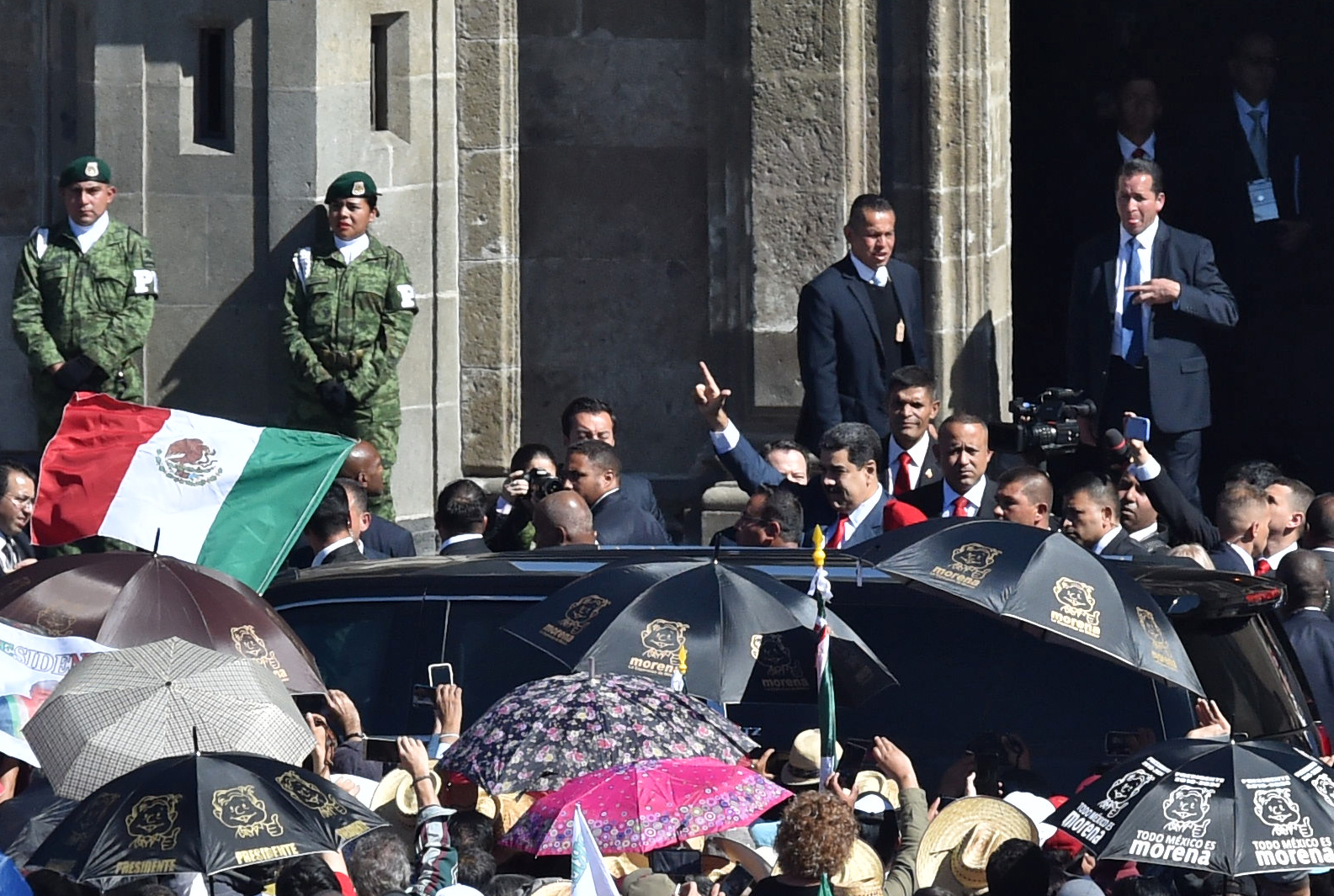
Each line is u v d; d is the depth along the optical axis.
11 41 46.47
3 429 47.25
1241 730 27.72
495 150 46.50
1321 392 56.12
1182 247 44.00
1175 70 60.12
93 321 44.47
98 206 44.66
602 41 46.78
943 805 27.33
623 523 37.69
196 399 45.78
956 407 45.47
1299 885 24.02
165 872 20.38
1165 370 43.78
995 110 45.97
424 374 46.59
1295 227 52.97
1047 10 60.00
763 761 27.66
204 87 45.62
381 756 28.94
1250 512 37.28
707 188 46.69
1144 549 35.94
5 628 24.39
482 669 29.38
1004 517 34.34
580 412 40.47
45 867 20.88
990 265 45.75
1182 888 24.72
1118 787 22.42
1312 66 59.97
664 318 47.19
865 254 42.88
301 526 32.22
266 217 45.25
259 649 25.64
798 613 26.16
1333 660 31.95
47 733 22.62
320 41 44.75
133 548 42.56
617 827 22.52
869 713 27.94
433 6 46.16
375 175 45.72
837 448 36.19
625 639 25.48
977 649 28.02
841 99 44.91
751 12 45.12
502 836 25.39
